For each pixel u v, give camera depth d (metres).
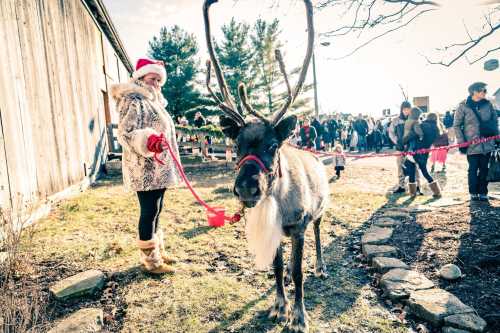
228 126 2.58
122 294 3.18
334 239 4.59
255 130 2.46
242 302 3.05
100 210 5.98
